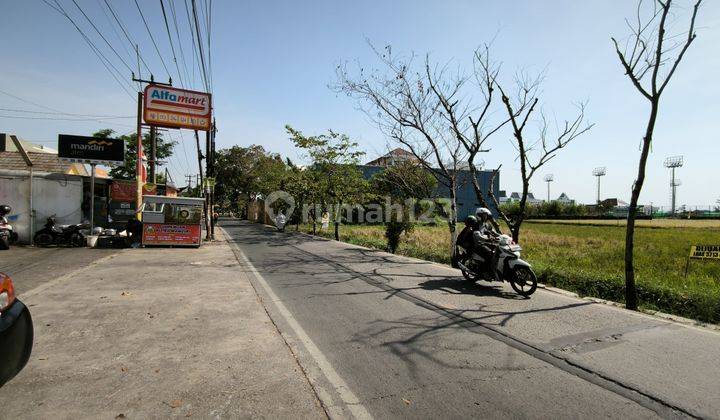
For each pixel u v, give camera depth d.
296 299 7.50
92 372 4.04
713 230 33.22
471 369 4.32
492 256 8.34
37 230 15.52
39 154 21.30
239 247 17.55
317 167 24.47
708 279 9.29
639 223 48.09
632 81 7.30
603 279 8.47
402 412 3.41
